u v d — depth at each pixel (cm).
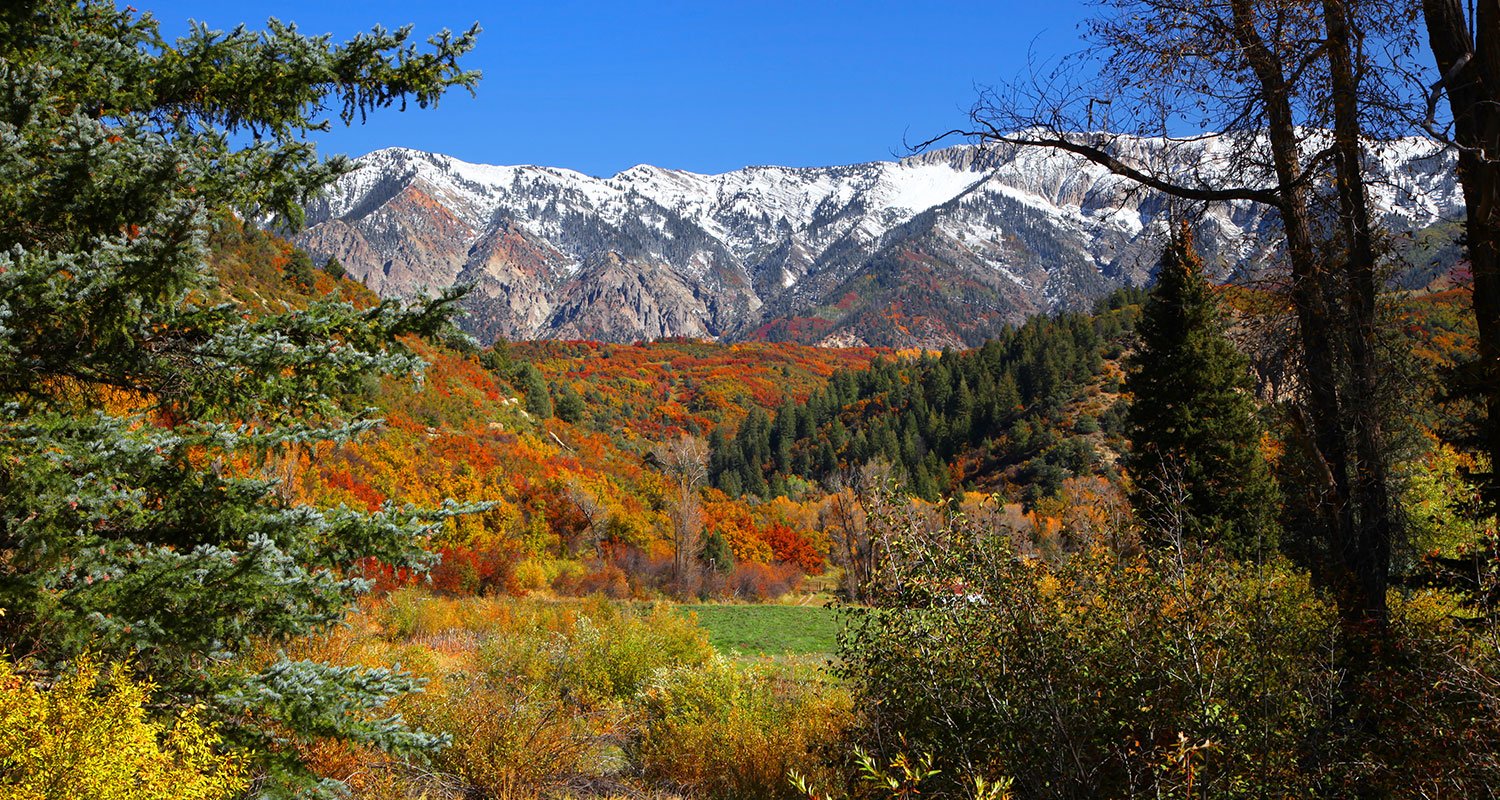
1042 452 9788
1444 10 661
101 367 579
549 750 946
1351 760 479
